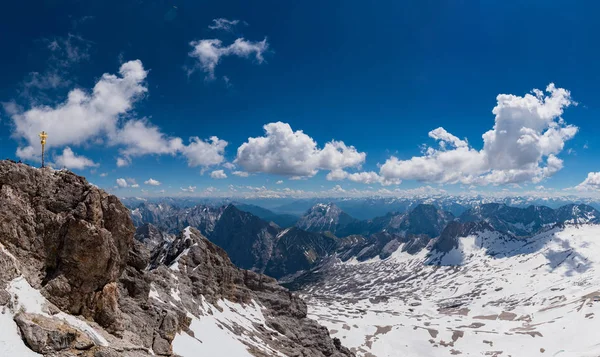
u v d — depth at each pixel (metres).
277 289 171.38
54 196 51.12
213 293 127.69
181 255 134.50
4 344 35.94
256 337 119.00
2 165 49.06
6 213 46.75
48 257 47.84
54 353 38.47
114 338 49.12
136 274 68.50
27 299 42.41
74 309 47.19
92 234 48.84
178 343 70.19
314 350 143.00
